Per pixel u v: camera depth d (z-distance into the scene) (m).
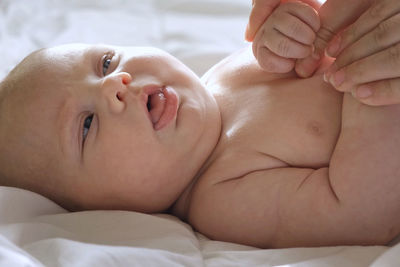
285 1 1.23
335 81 1.05
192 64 1.77
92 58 1.25
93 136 1.16
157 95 1.19
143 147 1.16
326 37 1.17
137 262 0.92
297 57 1.17
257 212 1.12
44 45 1.88
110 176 1.17
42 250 0.94
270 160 1.16
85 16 2.09
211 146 1.23
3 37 1.91
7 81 1.25
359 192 1.04
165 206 1.25
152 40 1.94
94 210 1.18
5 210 1.06
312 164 1.13
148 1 2.19
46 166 1.18
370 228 1.05
